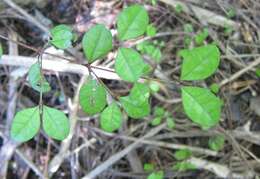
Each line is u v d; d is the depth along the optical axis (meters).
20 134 0.13
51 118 0.13
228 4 0.26
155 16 0.27
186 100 0.13
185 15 0.26
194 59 0.12
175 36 0.27
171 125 0.25
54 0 0.27
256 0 0.26
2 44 0.26
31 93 0.26
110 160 0.25
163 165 0.25
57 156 0.25
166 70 0.26
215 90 0.24
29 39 0.26
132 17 0.13
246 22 0.26
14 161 0.25
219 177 0.25
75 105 0.25
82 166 0.25
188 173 0.25
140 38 0.26
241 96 0.26
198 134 0.25
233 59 0.25
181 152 0.25
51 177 0.25
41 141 0.26
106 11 0.26
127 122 0.26
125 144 0.25
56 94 0.26
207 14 0.26
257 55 0.25
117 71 0.13
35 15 0.27
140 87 0.14
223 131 0.25
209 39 0.26
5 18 0.26
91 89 0.13
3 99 0.26
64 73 0.26
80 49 0.25
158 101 0.26
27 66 0.24
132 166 0.25
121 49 0.13
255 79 0.26
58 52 0.24
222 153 0.25
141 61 0.13
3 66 0.26
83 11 0.26
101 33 0.13
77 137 0.25
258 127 0.25
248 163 0.24
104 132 0.25
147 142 0.25
